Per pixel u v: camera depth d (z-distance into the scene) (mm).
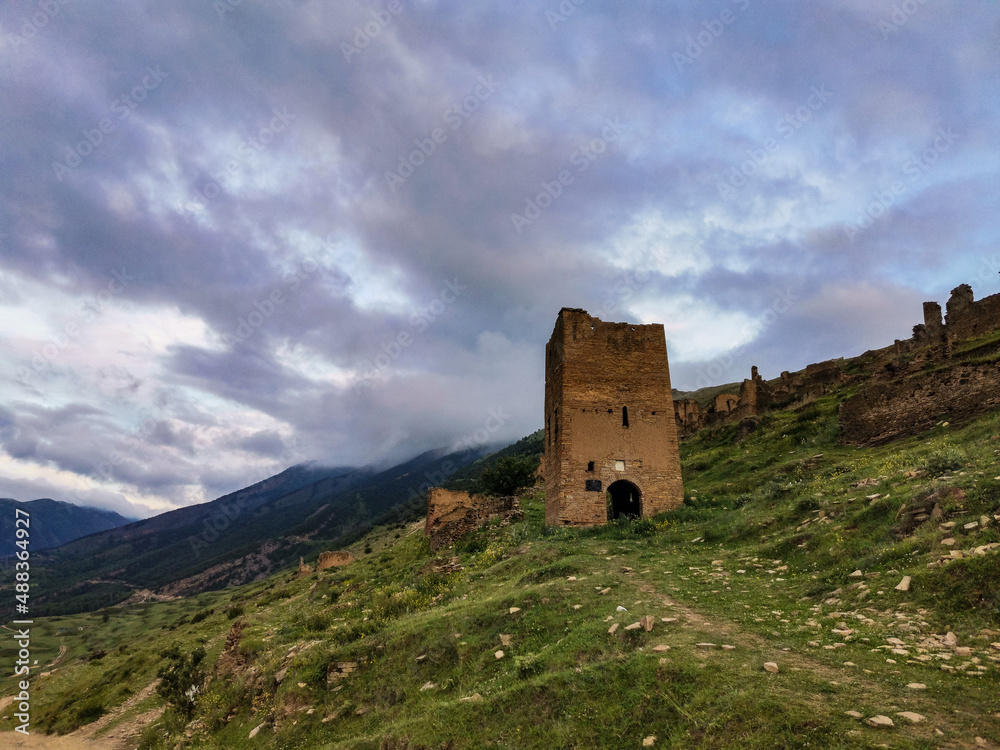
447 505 52000
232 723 18844
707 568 18641
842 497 20141
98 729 31062
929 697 8070
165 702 32156
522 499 49719
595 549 24000
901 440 30078
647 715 9398
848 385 52562
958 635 9914
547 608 16266
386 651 17016
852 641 10641
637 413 33094
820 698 8391
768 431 48031
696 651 10867
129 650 53062
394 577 36281
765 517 21922
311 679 17047
